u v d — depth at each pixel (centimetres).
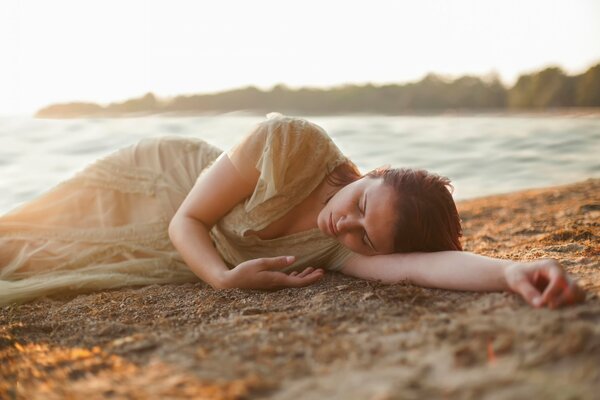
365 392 126
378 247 239
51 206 322
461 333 153
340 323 180
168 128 1283
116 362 159
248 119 1745
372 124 1578
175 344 170
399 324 174
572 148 881
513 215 448
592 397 113
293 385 134
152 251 306
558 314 160
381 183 233
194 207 269
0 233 317
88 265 304
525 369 128
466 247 329
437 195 231
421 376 131
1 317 239
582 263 232
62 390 144
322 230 252
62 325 208
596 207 425
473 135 1119
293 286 245
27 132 1100
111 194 321
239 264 261
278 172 252
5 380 154
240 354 157
